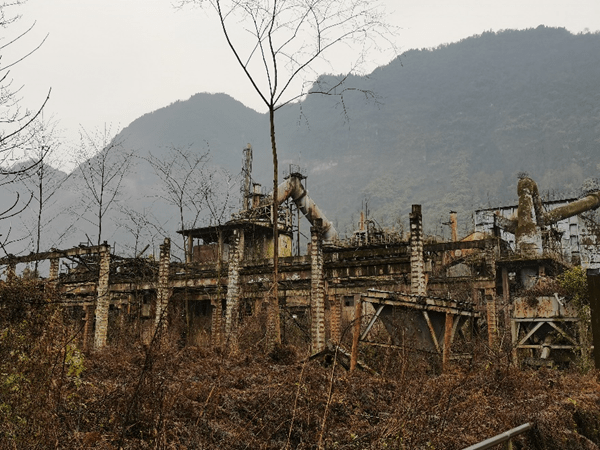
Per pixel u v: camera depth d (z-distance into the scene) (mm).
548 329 26188
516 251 47500
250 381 13867
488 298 34938
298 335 35031
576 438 11133
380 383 12906
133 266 38656
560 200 64688
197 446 8789
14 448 7500
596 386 15172
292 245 53000
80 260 36875
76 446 8117
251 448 9156
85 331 35688
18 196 8742
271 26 20688
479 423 10250
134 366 14484
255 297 34500
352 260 29359
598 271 16672
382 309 20000
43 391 8266
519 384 14633
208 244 49875
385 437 8805
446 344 19219
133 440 8570
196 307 42156
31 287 8891
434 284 37156
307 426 9875
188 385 11898
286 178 51281
